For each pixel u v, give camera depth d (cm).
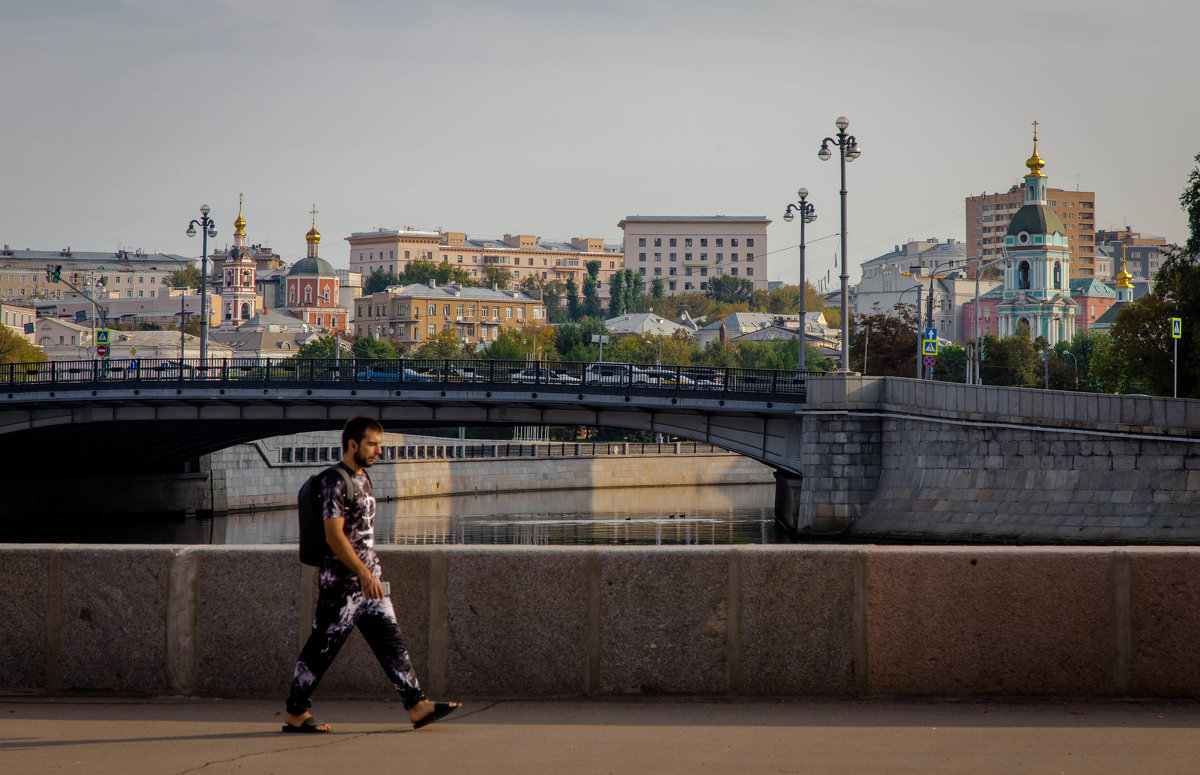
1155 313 7950
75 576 1080
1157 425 4728
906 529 5403
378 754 873
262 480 9281
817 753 870
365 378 6438
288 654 1061
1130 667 1020
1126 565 1023
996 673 1027
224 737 928
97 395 6512
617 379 6475
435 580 1059
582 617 1050
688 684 1041
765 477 13525
